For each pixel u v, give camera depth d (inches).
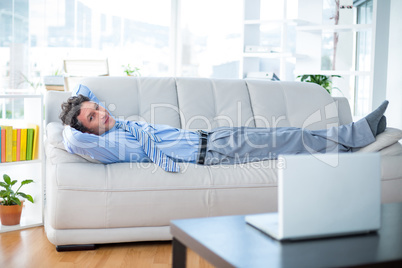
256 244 49.6
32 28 224.2
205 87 126.9
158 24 253.8
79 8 233.1
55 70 229.1
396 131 110.1
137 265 86.5
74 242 92.7
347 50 202.7
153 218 93.8
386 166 105.0
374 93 218.8
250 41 206.7
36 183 118.3
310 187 51.2
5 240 103.1
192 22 258.8
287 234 50.6
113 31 243.0
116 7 242.8
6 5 218.8
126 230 93.8
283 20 193.9
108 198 91.5
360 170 53.1
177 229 55.9
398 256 45.9
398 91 198.1
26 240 103.1
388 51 212.8
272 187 99.7
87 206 91.0
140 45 250.7
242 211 98.0
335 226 52.2
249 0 204.1
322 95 135.0
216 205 96.3
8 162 113.0
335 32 200.2
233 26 261.3
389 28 211.9
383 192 105.3
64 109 105.8
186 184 94.8
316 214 51.4
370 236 52.9
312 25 198.5
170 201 94.0
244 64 205.0
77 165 92.5
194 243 51.6
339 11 198.5
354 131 110.7
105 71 180.4
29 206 120.6
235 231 54.2
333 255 46.3
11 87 221.6
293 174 50.7
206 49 261.6
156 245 99.0
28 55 223.9
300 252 47.2
